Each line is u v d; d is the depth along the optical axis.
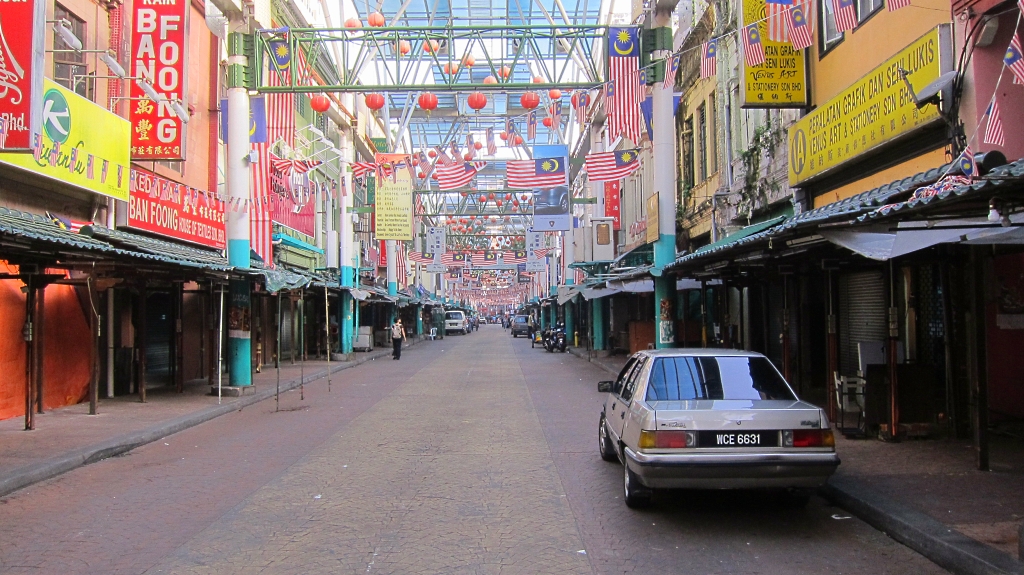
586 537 6.30
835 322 10.93
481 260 59.19
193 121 20.52
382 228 33.31
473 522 6.79
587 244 32.22
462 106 36.47
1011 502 6.73
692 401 6.88
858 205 8.49
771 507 7.26
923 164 10.09
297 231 29.67
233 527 6.70
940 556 5.55
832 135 12.27
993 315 10.48
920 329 11.46
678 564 5.60
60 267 12.48
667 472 6.23
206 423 13.59
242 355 17.48
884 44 11.12
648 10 17.53
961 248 9.59
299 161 22.73
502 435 11.75
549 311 60.22
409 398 17.23
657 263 17.70
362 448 10.71
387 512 7.17
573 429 12.32
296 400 17.19
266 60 17.98
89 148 14.42
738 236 15.72
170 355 19.80
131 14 16.61
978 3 8.54
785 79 13.58
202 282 17.36
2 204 12.66
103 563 5.74
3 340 13.04
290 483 8.48
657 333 17.73
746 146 18.36
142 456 10.38
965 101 8.82
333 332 34.94
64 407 14.81
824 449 6.30
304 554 5.91
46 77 13.33
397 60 17.56
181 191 18.73
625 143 32.84
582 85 17.52
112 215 15.77
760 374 7.30
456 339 58.72
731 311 20.50
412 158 24.42
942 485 7.40
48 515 7.19
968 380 9.98
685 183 24.27
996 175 5.46
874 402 10.09
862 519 6.78
